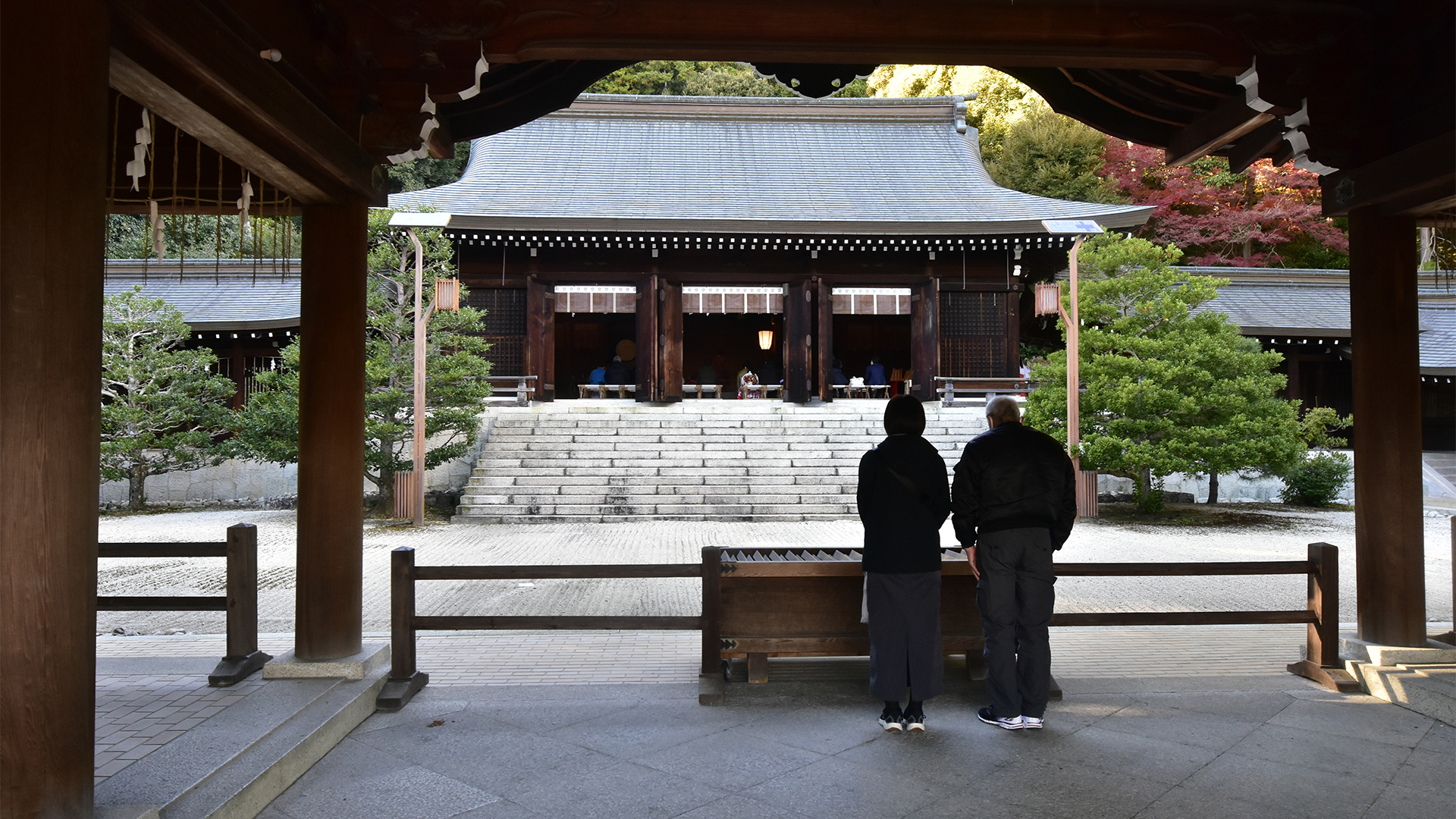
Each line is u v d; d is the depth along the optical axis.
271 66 3.34
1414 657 4.52
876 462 3.97
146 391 15.98
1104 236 18.06
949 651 4.54
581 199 23.06
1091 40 4.41
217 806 2.78
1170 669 5.19
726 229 19.94
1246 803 3.11
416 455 13.82
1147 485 15.33
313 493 4.42
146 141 3.21
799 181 25.20
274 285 22.16
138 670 4.59
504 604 7.59
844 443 17.22
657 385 20.56
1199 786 3.27
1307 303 25.28
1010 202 23.55
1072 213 21.92
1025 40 4.38
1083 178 29.95
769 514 14.55
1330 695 4.43
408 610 4.45
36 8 2.34
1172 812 3.04
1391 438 4.66
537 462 16.05
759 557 4.86
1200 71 4.67
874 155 27.25
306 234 4.42
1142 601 7.72
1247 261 30.31
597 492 15.10
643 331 20.75
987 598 3.92
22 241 2.31
